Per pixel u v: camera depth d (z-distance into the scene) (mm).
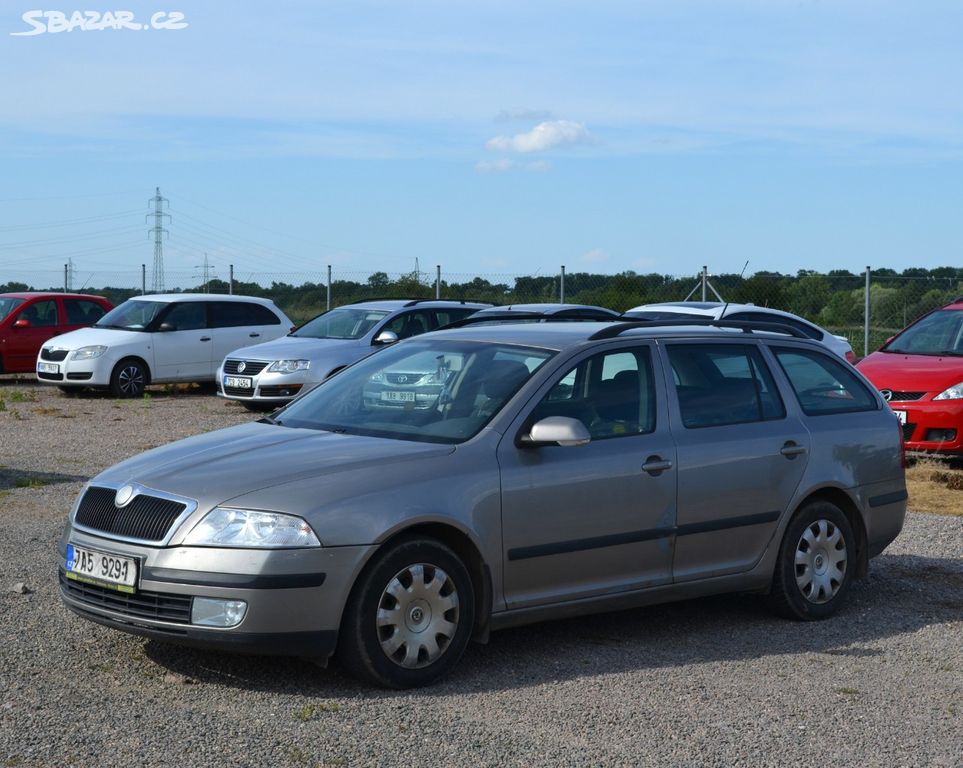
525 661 5859
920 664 5992
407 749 4566
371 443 5727
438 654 5426
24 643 5828
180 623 5109
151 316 20938
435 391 6191
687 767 4496
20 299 22750
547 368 6070
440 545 5426
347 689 5293
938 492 11133
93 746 4492
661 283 25938
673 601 6559
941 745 4812
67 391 21297
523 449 5789
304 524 5121
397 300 19188
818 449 6902
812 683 5621
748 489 6555
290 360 17562
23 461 12406
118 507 5414
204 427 15922
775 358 7016
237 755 4438
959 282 23297
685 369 6570
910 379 12320
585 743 4707
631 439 6172
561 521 5836
